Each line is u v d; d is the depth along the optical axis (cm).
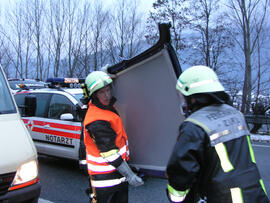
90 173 249
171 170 162
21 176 266
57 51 2248
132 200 403
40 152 557
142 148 283
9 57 2364
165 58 232
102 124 229
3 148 271
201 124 163
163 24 221
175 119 251
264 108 1279
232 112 177
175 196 171
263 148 870
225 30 1727
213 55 1777
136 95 275
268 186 473
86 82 250
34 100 425
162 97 254
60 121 516
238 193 153
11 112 339
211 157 161
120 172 230
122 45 2178
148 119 271
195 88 172
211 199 161
